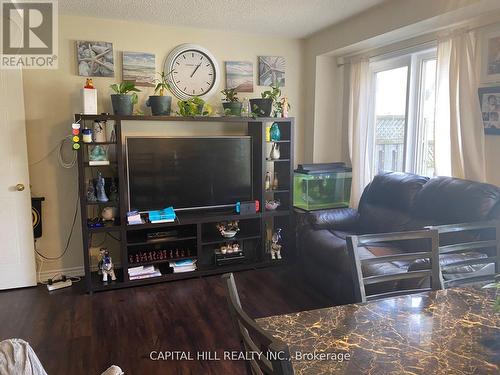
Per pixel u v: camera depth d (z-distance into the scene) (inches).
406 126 144.1
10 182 131.5
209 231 156.9
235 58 162.2
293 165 159.0
